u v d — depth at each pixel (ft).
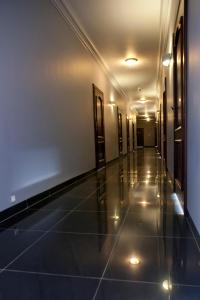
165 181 15.30
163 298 4.12
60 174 13.00
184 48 7.86
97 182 15.40
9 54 8.61
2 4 8.26
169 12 12.88
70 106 14.57
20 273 5.02
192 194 7.16
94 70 20.04
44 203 10.43
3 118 8.27
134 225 7.63
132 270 5.01
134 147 59.41
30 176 9.95
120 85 30.99
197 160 6.31
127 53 19.42
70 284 4.59
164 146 22.40
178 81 10.43
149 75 26.09
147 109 58.08
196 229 6.59
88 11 13.28
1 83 8.18
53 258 5.61
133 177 17.12
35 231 7.31
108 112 26.27
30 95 9.95
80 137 16.47
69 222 8.05
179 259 5.43
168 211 9.00
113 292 4.31
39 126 10.69
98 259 5.51
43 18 11.12
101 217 8.48
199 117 5.98
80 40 16.16
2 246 6.31
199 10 5.81
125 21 14.35
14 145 8.87
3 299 4.24
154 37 16.49
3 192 8.27
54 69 12.25
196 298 4.11
